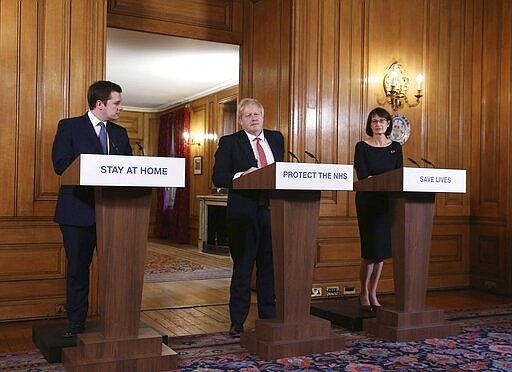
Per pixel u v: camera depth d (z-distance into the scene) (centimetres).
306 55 571
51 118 466
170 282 679
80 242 344
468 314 491
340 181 334
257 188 334
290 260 350
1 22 453
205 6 621
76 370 291
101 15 481
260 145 388
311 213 353
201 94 1197
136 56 898
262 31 614
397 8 623
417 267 403
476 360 343
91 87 348
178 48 849
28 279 458
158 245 1204
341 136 589
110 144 353
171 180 292
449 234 654
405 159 625
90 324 375
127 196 307
